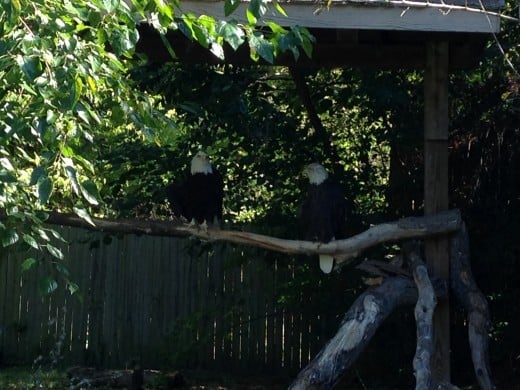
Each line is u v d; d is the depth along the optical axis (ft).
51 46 12.05
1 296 36.70
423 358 17.93
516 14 24.81
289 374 33.35
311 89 26.86
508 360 27.48
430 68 20.49
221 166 26.58
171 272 35.22
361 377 28.02
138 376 30.58
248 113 25.23
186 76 25.07
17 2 11.73
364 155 27.09
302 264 27.40
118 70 14.70
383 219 25.71
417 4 16.33
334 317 29.43
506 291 26.89
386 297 19.33
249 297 33.88
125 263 35.65
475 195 26.91
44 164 12.28
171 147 26.37
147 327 35.47
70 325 36.01
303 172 24.71
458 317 27.12
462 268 20.38
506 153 26.73
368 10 17.88
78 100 12.16
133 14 15.10
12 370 33.60
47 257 32.89
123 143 26.58
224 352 33.94
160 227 20.77
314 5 17.76
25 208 13.79
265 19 17.65
